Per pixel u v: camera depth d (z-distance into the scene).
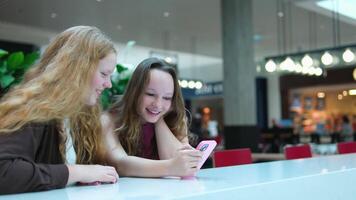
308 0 7.45
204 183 0.92
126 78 2.74
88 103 1.09
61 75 1.00
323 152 6.61
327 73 14.15
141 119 1.43
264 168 1.29
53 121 1.03
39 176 0.89
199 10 8.31
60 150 1.07
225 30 7.09
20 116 0.94
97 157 1.25
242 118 6.86
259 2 7.86
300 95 16.30
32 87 0.98
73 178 0.95
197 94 16.55
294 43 11.86
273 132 9.77
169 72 1.42
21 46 10.15
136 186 0.93
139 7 8.00
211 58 14.27
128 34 10.31
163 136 1.44
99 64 1.06
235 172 1.18
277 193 0.90
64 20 8.70
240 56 6.91
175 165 1.10
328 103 16.52
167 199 0.70
